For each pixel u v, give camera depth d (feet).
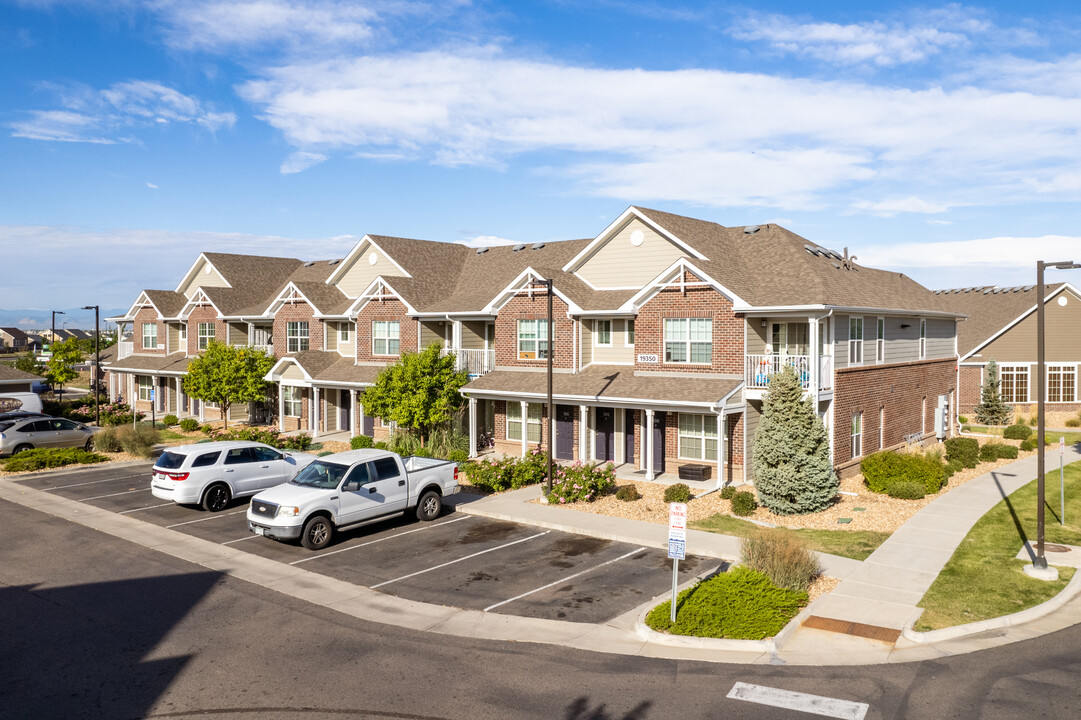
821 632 40.88
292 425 129.29
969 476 85.15
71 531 65.57
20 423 106.42
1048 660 37.35
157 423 144.46
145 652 39.37
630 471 86.43
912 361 102.99
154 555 57.98
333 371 119.34
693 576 50.67
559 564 54.24
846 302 80.12
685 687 34.71
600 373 91.04
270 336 147.84
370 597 47.78
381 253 123.95
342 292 132.05
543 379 93.76
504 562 54.90
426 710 32.68
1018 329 143.13
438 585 49.93
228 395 125.49
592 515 67.26
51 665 37.86
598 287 98.17
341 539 61.98
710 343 82.12
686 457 84.79
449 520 68.13
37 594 48.96
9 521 69.46
